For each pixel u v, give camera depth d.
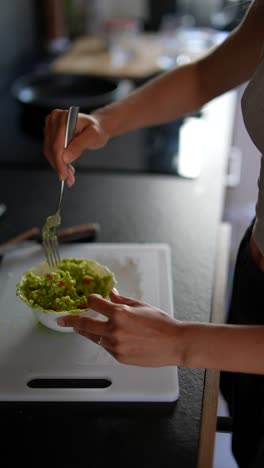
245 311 0.99
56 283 0.89
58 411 0.81
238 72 1.05
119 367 0.86
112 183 1.35
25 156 1.47
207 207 1.25
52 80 1.83
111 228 1.18
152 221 1.20
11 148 1.51
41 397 0.81
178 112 1.13
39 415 0.80
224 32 2.30
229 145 1.66
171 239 1.15
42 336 0.91
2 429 0.78
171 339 0.73
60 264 0.97
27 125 1.66
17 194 1.30
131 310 0.74
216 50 1.07
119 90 1.70
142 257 1.08
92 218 1.21
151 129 1.63
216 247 1.13
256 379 0.95
